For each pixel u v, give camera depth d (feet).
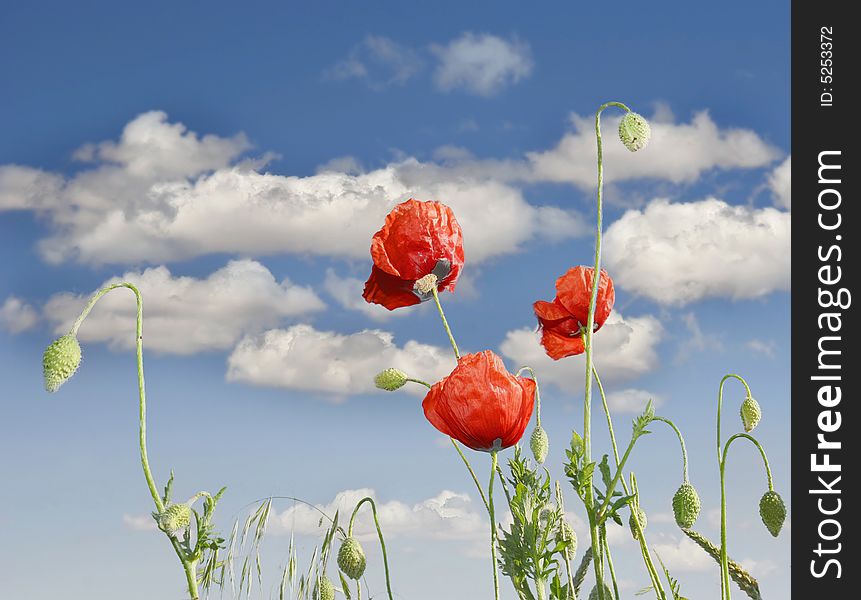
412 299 3.37
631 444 2.93
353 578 3.22
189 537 2.94
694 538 3.15
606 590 3.05
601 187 3.01
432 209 3.35
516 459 3.16
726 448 3.16
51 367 2.91
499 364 3.10
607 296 3.34
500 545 3.12
